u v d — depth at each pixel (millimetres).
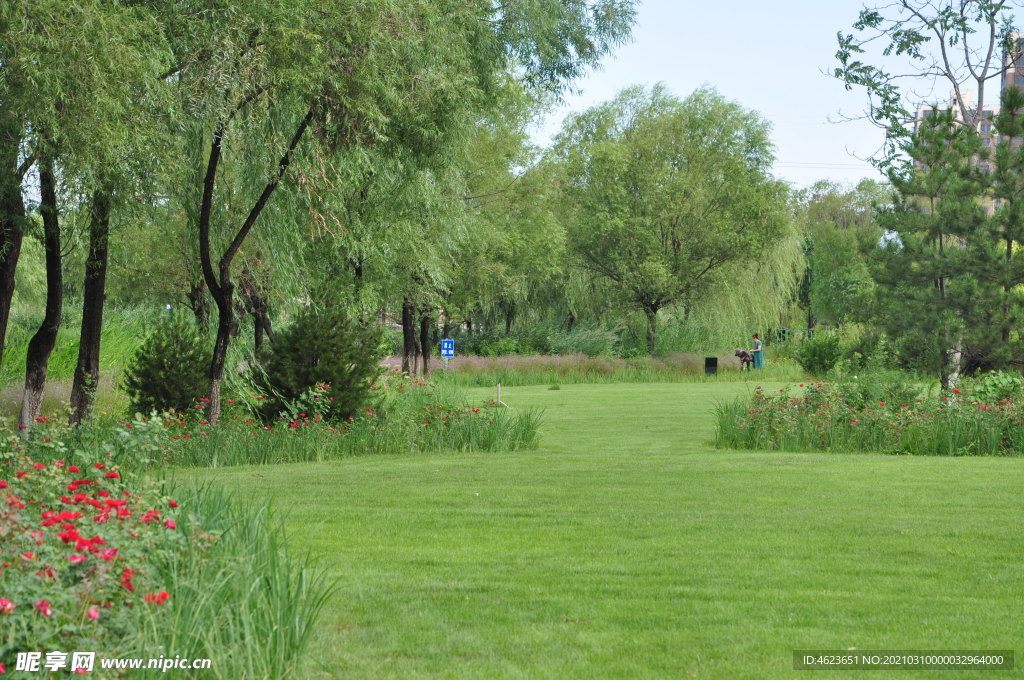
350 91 17469
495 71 24766
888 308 27109
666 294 56438
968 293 26078
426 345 44094
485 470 16141
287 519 11234
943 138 28062
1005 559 9086
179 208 19484
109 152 12734
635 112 59469
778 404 21172
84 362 18484
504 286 46531
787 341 63188
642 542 9930
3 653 4625
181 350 22000
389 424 20312
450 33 19969
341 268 27375
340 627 6785
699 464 16797
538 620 7035
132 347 28000
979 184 27391
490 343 59250
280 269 21281
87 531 5914
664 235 57219
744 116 56438
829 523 10961
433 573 8492
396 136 19328
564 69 26141
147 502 6930
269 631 5574
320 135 18609
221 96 15594
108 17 12562
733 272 57781
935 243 28109
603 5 25781
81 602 5094
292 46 15703
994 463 16844
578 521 11156
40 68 12031
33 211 16031
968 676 5871
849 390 22422
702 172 56719
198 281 24281
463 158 27531
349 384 20844
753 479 14734
